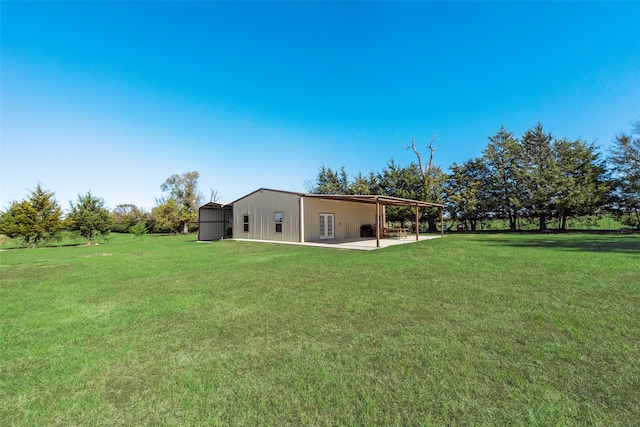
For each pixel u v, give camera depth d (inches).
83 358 112.0
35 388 92.3
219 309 169.8
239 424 73.6
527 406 77.4
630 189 759.1
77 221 768.9
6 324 150.6
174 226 1338.6
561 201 801.6
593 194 788.0
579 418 72.4
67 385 93.6
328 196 594.2
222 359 109.3
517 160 917.2
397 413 76.3
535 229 982.4
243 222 784.9
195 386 91.4
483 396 82.5
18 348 121.5
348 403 81.0
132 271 305.6
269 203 710.5
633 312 148.9
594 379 90.0
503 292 191.9
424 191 994.7
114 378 97.4
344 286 218.7
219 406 81.2
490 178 983.0
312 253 432.8
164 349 118.9
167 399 85.0
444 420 73.1
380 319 147.9
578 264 282.8
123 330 140.4
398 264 311.7
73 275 290.5
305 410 78.5
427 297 184.5
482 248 447.5
